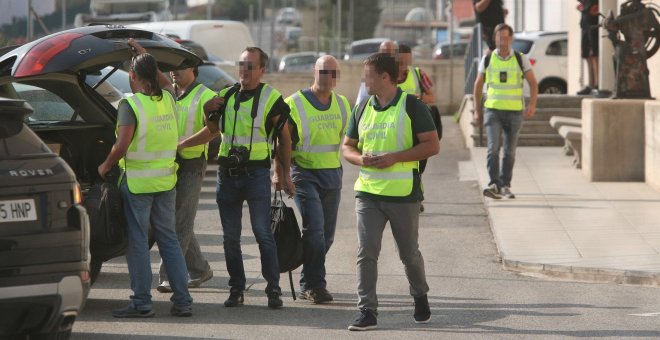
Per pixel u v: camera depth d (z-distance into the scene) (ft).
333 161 59.06
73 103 62.13
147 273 54.85
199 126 59.82
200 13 308.60
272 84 237.66
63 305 43.04
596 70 140.46
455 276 66.39
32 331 43.16
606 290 61.36
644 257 67.62
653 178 99.66
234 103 56.24
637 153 104.83
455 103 233.35
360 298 51.93
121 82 109.09
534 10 228.02
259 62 55.93
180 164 59.88
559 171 113.91
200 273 63.21
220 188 56.85
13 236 41.93
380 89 51.24
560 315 54.90
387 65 51.03
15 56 53.67
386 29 277.44
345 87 240.94
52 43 53.67
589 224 80.69
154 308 57.47
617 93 106.73
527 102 141.28
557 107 140.67
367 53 275.39
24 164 42.83
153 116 54.29
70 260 43.32
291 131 57.88
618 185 102.58
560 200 92.99
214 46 177.17
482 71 94.07
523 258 68.64
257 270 69.26
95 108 62.08
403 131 50.80
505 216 85.15
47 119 65.77
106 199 54.24
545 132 140.05
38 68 52.60
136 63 54.13
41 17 170.60
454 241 79.56
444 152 142.20
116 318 54.75
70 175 44.04
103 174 54.13
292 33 281.33
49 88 61.36
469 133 143.95
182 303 55.11
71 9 200.54
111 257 56.29
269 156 56.65
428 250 75.97
